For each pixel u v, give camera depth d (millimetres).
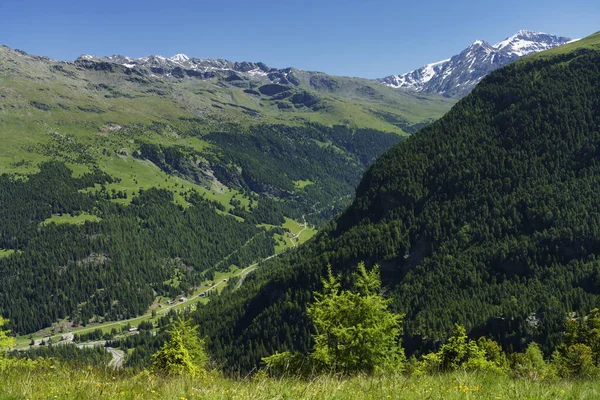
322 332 29859
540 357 59938
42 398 9297
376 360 26797
